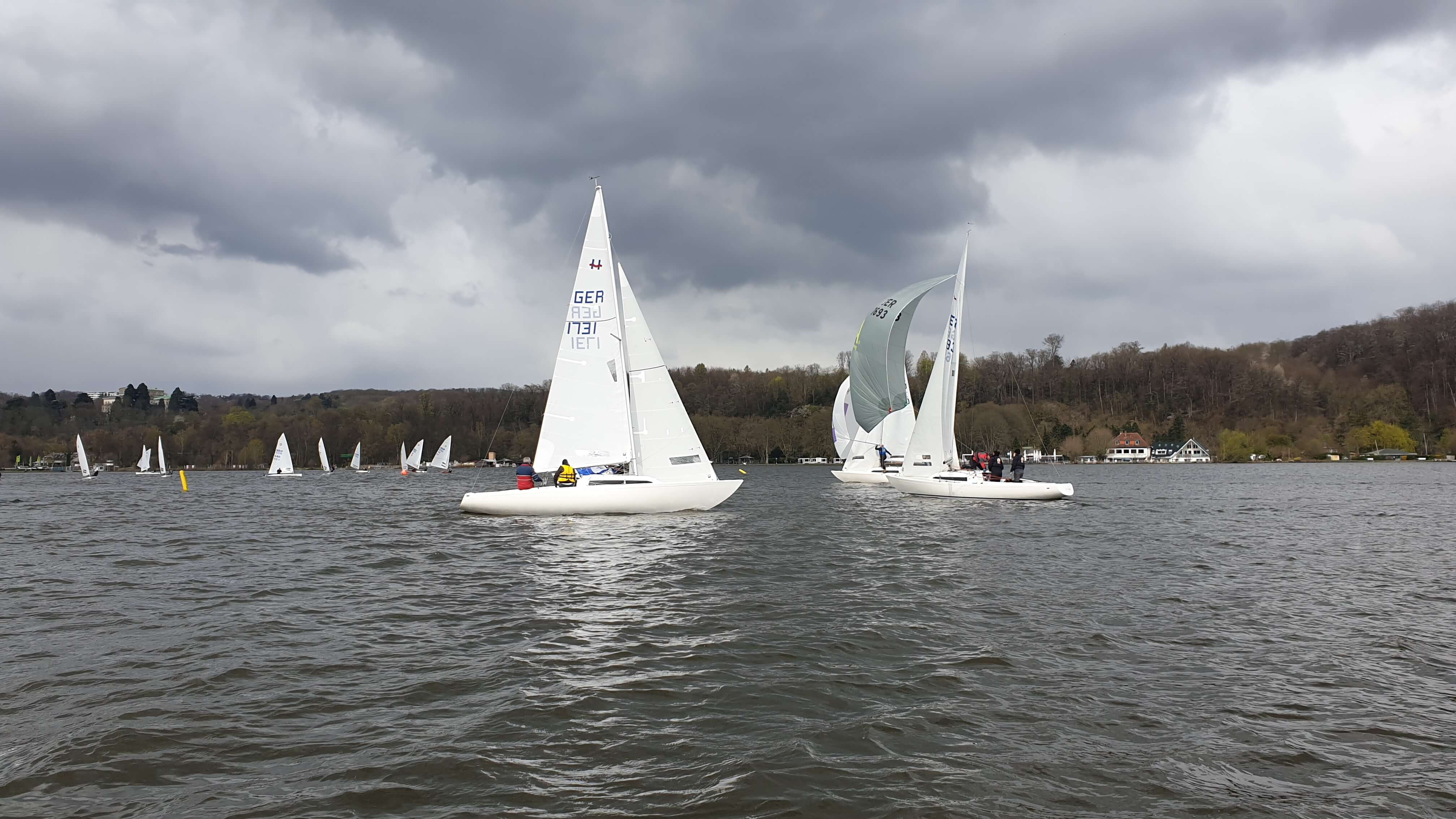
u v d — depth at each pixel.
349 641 8.69
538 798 4.85
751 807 4.72
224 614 10.16
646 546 16.61
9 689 6.96
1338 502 34.31
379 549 16.84
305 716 6.27
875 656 7.97
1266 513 27.59
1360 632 9.05
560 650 8.23
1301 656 8.03
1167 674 7.38
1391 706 6.54
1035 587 11.88
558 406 23.19
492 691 6.87
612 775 5.17
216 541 19.16
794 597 11.03
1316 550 16.67
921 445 31.98
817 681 7.14
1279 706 6.53
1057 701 6.63
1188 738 5.84
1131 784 5.07
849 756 5.47
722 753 5.52
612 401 23.00
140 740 5.76
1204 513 27.20
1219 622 9.54
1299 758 5.49
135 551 17.08
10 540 19.69
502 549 16.52
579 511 22.59
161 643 8.62
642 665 7.66
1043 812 4.70
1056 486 29.75
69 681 7.20
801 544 16.97
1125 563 14.52
